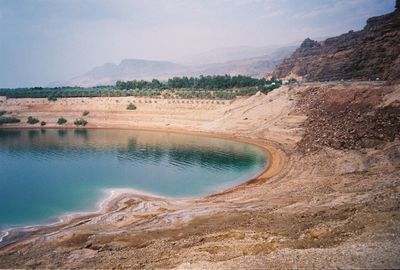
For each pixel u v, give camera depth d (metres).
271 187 54.44
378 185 42.38
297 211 38.06
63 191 58.78
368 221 29.83
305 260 23.02
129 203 51.66
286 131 99.44
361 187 43.16
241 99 144.50
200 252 29.06
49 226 43.72
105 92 180.00
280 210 39.56
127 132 136.25
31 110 165.50
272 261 23.61
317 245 26.67
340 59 164.12
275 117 114.12
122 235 37.09
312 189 47.69
